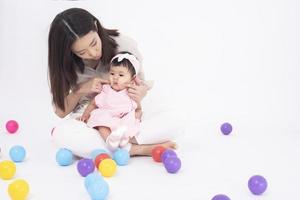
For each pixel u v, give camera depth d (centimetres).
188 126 350
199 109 377
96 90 294
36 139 326
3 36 409
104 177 254
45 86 407
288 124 357
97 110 292
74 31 270
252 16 402
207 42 408
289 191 234
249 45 402
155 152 278
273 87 395
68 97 298
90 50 276
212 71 405
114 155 276
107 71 309
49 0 403
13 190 220
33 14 405
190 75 406
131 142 290
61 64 283
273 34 398
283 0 394
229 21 405
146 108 315
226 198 209
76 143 278
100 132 286
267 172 258
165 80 404
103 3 405
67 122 286
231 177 252
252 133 335
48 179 252
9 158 287
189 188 238
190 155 288
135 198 227
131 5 408
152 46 408
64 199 226
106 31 300
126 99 293
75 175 259
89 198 228
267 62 399
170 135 289
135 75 298
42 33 407
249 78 400
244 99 390
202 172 259
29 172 262
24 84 409
